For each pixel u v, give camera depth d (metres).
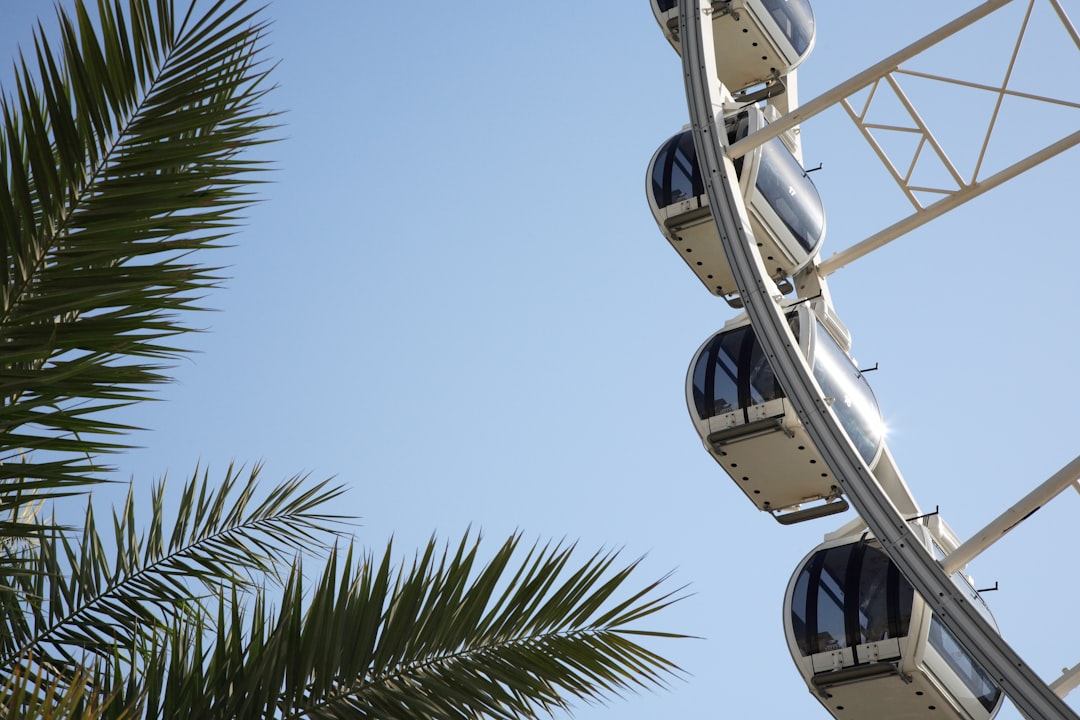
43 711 3.52
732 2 16.25
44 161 3.94
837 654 11.85
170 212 4.07
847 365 14.25
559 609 4.74
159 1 4.18
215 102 4.23
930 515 12.06
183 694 4.32
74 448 3.94
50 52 3.98
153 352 3.95
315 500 7.03
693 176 15.30
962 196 13.08
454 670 4.57
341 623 4.46
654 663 4.70
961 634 8.87
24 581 5.56
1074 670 10.45
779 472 13.66
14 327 3.79
